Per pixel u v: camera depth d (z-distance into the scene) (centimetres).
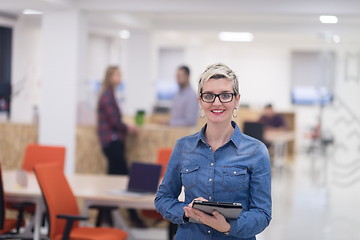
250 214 278
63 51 832
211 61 1923
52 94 838
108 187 581
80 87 842
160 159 637
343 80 1102
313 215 885
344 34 1205
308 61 1934
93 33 1472
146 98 1236
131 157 818
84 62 852
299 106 1947
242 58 1969
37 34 1251
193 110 840
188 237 292
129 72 1240
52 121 839
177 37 1680
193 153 294
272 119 1421
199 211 269
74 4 823
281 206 954
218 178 286
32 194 539
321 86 1192
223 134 291
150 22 1226
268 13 804
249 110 1623
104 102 785
